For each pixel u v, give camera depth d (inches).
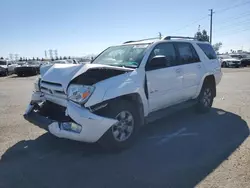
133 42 215.0
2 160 148.0
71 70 153.1
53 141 176.6
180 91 208.2
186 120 224.8
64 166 139.3
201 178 122.1
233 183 116.3
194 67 225.0
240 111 256.4
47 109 165.9
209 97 252.8
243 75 712.4
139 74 166.7
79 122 138.3
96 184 120.1
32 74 958.4
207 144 166.1
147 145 166.7
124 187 116.8
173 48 209.0
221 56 1396.4
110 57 199.6
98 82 144.7
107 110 148.8
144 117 174.4
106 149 158.7
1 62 1111.0
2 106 302.7
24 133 194.7
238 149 155.3
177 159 144.6
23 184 121.7
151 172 130.1
